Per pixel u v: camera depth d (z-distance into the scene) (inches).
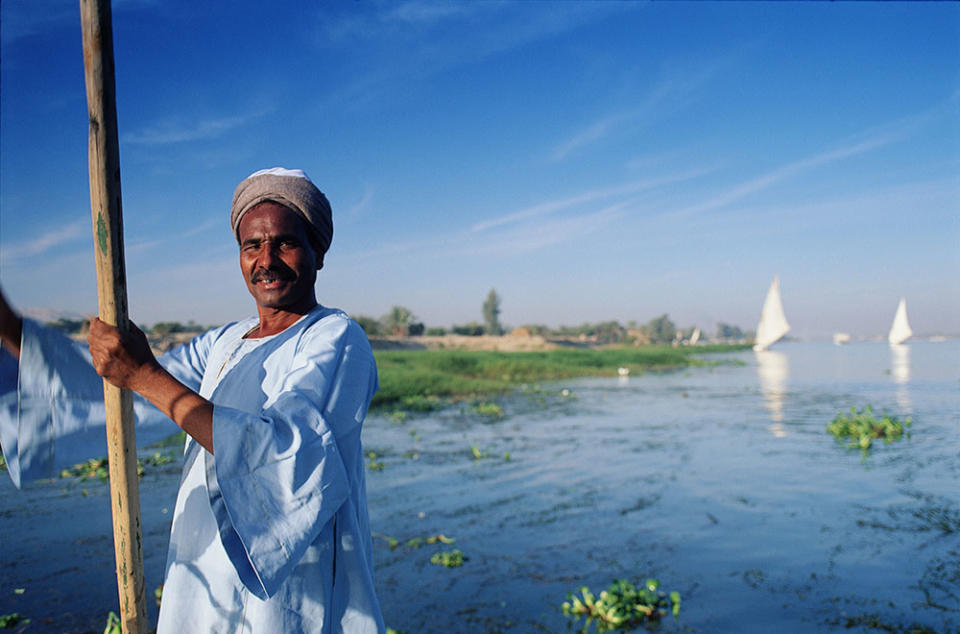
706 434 463.2
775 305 2847.0
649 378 1135.6
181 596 55.1
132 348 48.4
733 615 166.6
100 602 168.2
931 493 286.4
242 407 57.5
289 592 52.9
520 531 233.5
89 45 49.4
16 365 58.9
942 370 1273.4
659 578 191.2
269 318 63.5
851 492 290.0
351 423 55.6
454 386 806.5
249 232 60.5
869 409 517.3
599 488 298.2
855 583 187.0
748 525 241.3
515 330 3253.0
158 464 330.0
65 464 58.4
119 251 49.8
